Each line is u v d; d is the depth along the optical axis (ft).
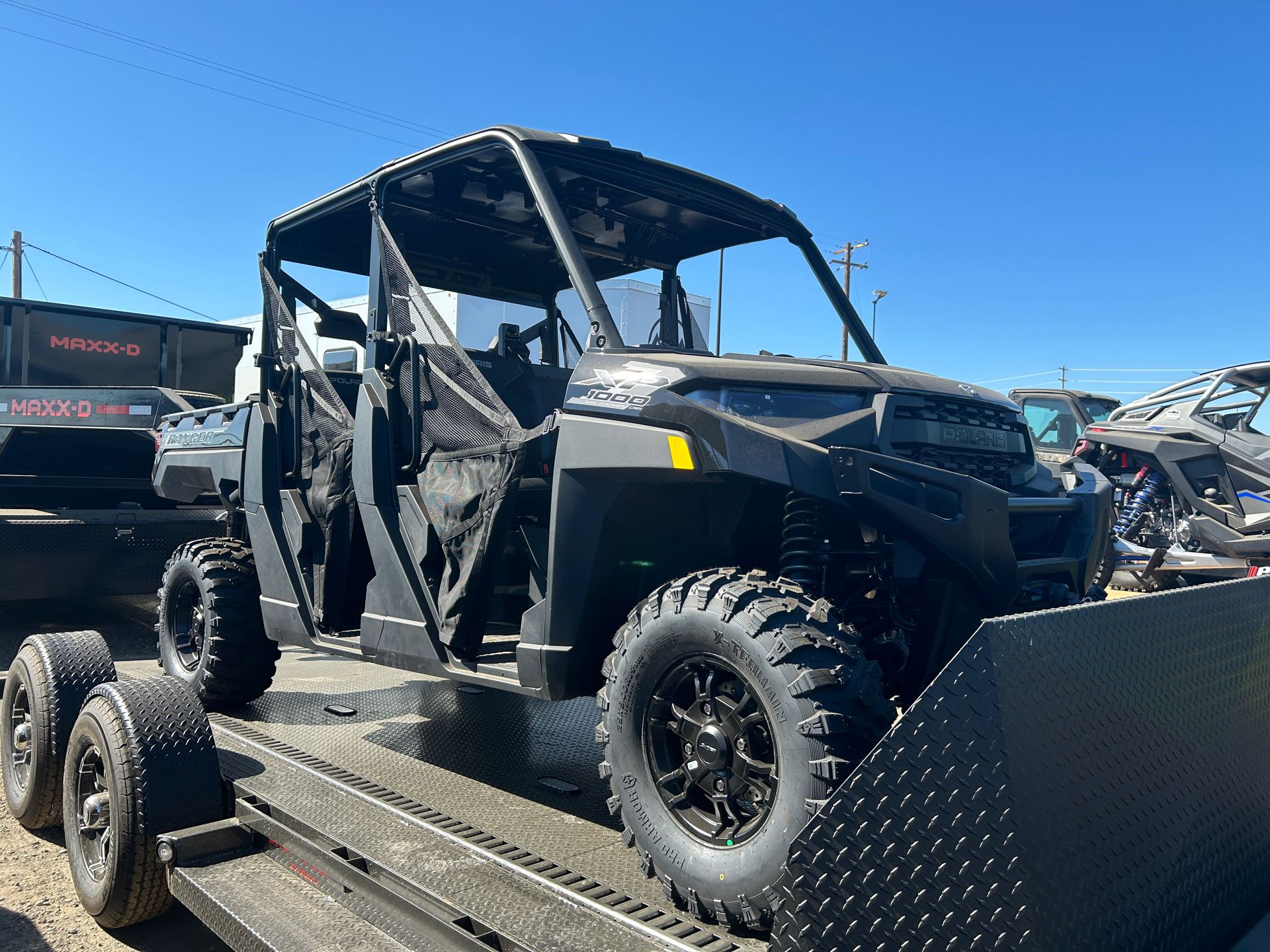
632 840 7.48
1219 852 6.87
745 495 7.99
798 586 7.13
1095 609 6.05
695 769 7.14
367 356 11.42
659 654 7.38
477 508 9.48
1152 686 6.37
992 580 7.71
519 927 6.19
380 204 11.45
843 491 7.24
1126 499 31.58
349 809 8.38
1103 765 5.80
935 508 7.54
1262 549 27.71
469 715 13.89
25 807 11.04
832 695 6.38
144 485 24.99
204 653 13.88
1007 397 10.08
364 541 12.39
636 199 11.46
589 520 8.38
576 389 8.62
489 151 10.19
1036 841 5.23
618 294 12.87
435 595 10.09
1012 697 5.32
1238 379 29.99
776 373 8.23
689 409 7.54
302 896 7.51
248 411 13.91
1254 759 7.62
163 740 8.98
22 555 20.34
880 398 8.38
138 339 26.86
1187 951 6.34
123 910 8.80
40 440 24.39
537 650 8.63
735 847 6.72
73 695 11.00
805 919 5.31
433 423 10.21
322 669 17.12
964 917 5.10
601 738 7.82
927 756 5.22
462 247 12.96
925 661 8.21
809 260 12.57
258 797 8.70
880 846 5.21
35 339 25.44
